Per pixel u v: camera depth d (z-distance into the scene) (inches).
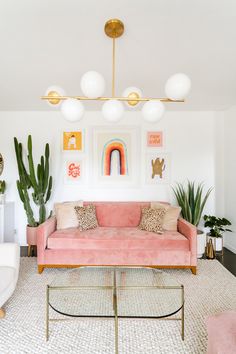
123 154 156.0
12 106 145.9
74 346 64.7
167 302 71.7
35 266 120.0
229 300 88.4
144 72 98.6
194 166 156.5
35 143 155.9
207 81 108.1
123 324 74.3
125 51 82.7
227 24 68.1
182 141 156.3
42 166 137.9
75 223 129.8
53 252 111.8
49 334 69.3
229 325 48.0
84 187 156.7
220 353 42.6
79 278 86.1
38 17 65.4
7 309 81.7
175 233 120.7
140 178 156.1
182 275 110.1
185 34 72.9
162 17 65.2
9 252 82.4
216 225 133.0
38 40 76.4
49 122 155.9
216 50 82.1
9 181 156.4
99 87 57.9
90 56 86.0
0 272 76.2
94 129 155.8
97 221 138.5
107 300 74.2
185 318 77.2
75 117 62.6
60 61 89.8
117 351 60.2
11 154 156.6
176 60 89.0
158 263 111.1
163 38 75.0
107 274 89.5
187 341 66.6
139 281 84.2
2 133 155.9
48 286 71.4
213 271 114.7
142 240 112.1
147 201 152.8
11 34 73.0
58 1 59.6
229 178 148.3
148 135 155.9
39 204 141.4
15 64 92.3
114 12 63.2
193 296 91.1
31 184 138.9
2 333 69.7
